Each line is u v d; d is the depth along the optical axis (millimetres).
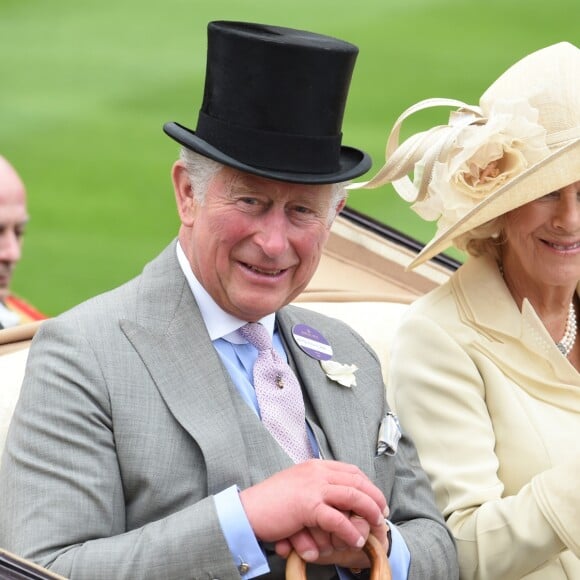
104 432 9633
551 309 11805
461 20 56406
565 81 11422
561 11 56906
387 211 38531
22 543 9352
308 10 58781
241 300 9898
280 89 9594
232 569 9266
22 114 47906
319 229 9875
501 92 11555
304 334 10828
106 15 58594
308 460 9609
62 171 43312
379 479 10586
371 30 55781
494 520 10789
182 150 9961
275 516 9344
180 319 10102
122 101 49094
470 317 11539
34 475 9539
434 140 11453
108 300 10172
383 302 13359
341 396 10680
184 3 59844
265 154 9641
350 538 9344
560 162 10961
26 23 57875
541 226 11281
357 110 47375
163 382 9836
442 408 11273
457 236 11633
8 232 16656
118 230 39188
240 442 9836
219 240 9773
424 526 10617
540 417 11344
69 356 9758
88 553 9258
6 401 10719
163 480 9648
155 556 9227
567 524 10562
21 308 18500
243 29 9984
